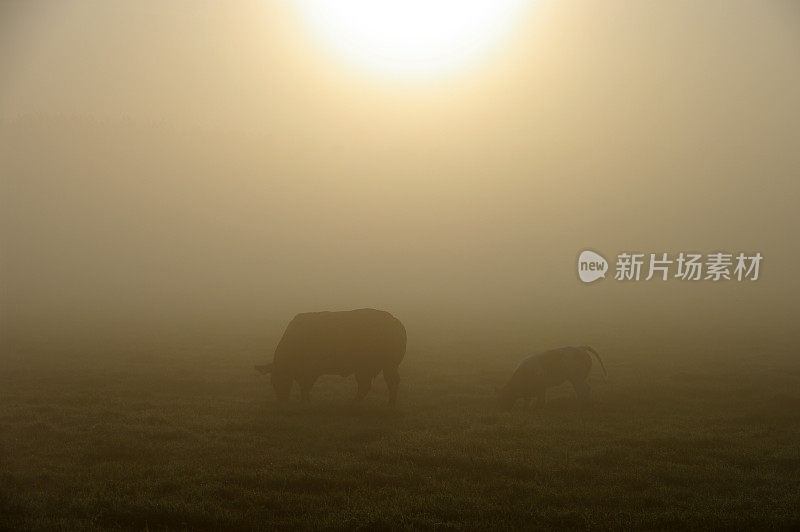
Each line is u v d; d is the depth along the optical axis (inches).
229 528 336.2
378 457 450.9
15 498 370.9
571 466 428.5
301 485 396.5
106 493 378.9
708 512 351.9
